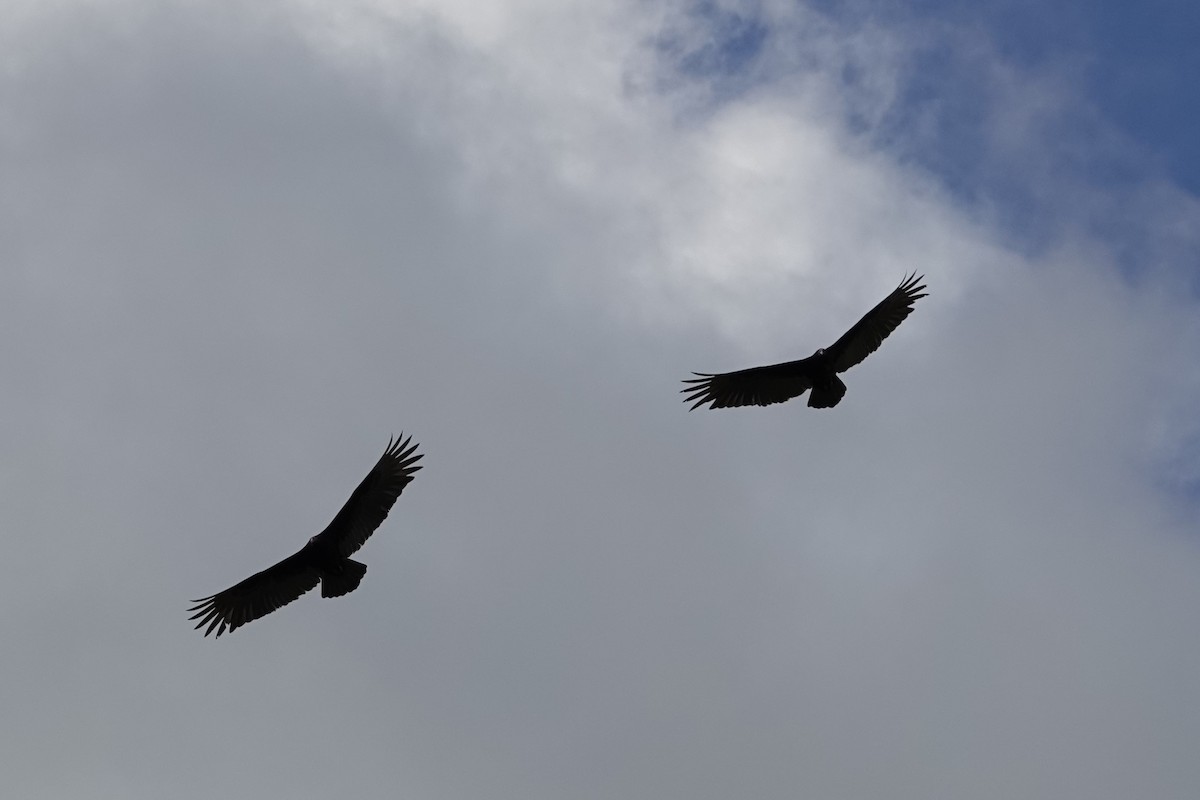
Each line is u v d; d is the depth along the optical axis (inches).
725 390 1416.1
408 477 1239.5
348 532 1240.8
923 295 1389.0
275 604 1258.6
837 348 1384.1
